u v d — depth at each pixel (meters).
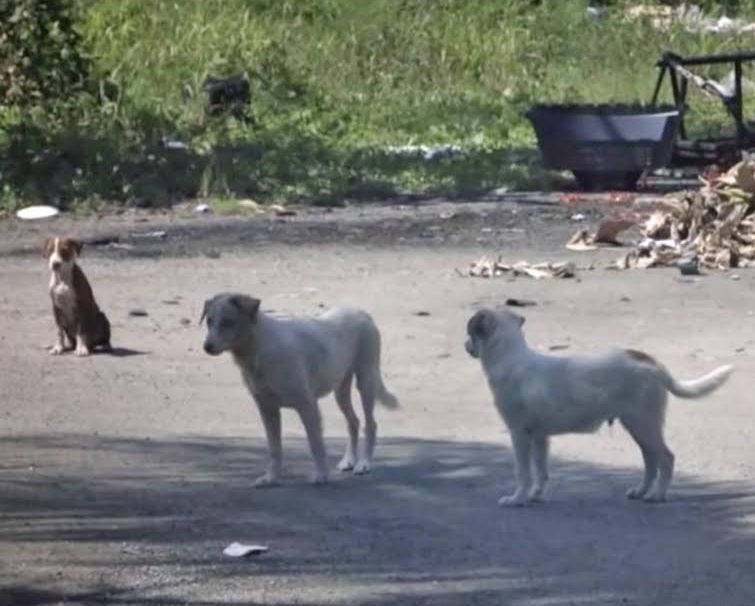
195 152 28.38
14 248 22.00
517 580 9.62
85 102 30.77
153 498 11.39
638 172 27.53
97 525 10.75
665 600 9.27
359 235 23.06
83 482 11.80
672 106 29.58
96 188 25.86
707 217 21.19
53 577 9.72
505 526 10.69
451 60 37.31
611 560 10.00
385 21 38.88
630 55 38.41
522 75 37.31
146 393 14.59
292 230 23.50
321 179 27.33
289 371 11.50
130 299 18.56
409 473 12.05
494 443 12.91
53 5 31.08
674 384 11.20
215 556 10.10
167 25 36.53
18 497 11.38
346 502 11.29
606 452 12.54
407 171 28.42
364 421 12.29
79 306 15.94
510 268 19.92
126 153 27.48
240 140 30.23
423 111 33.78
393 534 10.54
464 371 15.32
